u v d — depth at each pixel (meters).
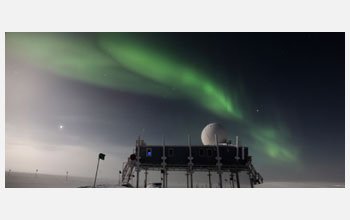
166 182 36.12
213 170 37.34
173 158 36.38
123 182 36.72
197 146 36.78
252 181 36.25
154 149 36.78
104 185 31.89
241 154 36.56
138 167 36.12
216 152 36.47
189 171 36.69
